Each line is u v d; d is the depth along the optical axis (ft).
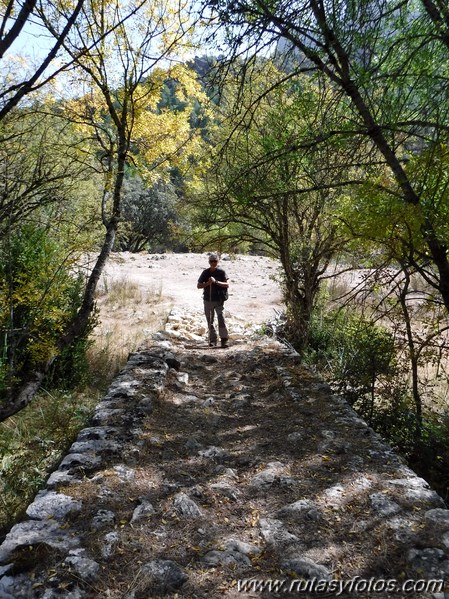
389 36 12.75
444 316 18.25
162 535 10.14
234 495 11.92
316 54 14.29
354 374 20.30
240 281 59.77
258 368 25.18
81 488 11.71
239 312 45.06
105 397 18.95
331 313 31.45
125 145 19.07
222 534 10.32
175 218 95.35
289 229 30.55
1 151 19.92
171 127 21.12
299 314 30.45
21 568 8.80
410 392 20.52
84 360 25.68
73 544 9.52
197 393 21.63
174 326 37.73
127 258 75.00
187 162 22.21
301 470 13.21
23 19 10.26
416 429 17.16
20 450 16.55
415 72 12.24
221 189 21.27
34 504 10.87
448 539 9.61
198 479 12.92
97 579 8.63
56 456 16.22
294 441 15.30
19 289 16.20
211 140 24.54
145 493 11.85
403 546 9.52
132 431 15.53
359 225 15.46
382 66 13.28
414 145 15.44
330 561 9.29
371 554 9.42
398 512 10.70
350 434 15.60
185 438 15.92
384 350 19.69
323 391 20.20
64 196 20.47
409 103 13.17
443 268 15.67
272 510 11.27
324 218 27.17
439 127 12.58
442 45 12.07
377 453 14.06
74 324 17.52
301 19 13.78
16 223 19.56
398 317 20.31
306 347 29.07
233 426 17.49
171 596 8.38
